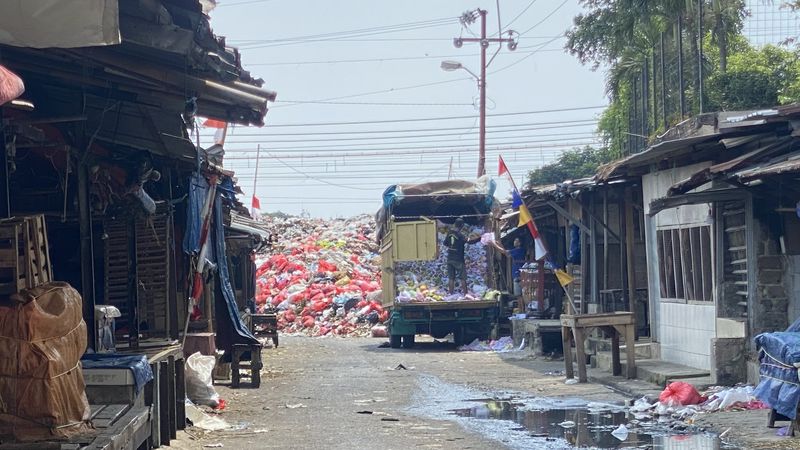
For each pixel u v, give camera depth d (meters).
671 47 29.64
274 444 11.23
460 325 28.52
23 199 12.00
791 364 10.48
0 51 9.93
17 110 10.20
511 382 17.98
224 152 18.81
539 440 11.23
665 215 17.55
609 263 22.44
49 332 6.82
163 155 13.69
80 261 12.27
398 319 27.92
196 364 14.52
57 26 8.18
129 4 9.52
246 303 29.92
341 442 11.34
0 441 6.70
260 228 28.94
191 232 15.07
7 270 6.88
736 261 14.89
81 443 6.85
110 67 10.61
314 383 18.45
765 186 13.35
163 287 13.71
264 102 12.16
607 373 18.06
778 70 29.31
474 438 11.51
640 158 16.78
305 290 38.38
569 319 17.31
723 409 12.64
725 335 14.96
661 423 12.33
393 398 15.91
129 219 12.86
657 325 18.19
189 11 10.03
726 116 17.23
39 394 6.70
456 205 30.55
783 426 11.08
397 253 29.08
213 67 10.83
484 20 46.69
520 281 28.97
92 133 12.16
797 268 14.05
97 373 8.99
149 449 10.30
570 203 25.34
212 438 11.76
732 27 30.88
